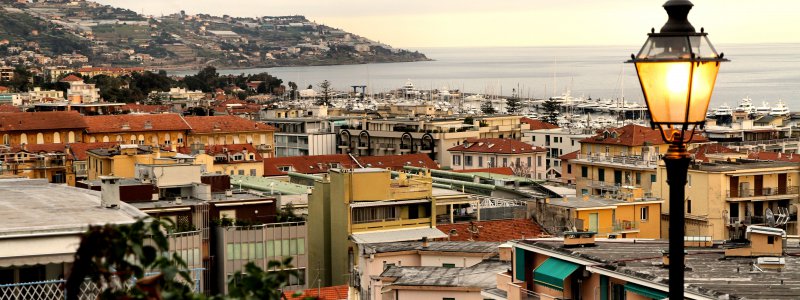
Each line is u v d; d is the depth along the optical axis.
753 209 143.62
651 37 19.89
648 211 136.12
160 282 17.44
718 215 141.88
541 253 69.00
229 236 119.06
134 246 17.22
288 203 143.25
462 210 139.38
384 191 129.12
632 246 69.25
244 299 17.97
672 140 20.08
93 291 32.59
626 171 179.75
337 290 100.88
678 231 20.28
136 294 17.14
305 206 145.38
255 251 119.75
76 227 37.44
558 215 131.00
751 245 62.44
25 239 36.53
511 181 170.88
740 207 142.88
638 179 177.88
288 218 127.50
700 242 69.62
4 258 35.91
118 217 41.84
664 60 19.47
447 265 104.94
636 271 60.34
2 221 40.06
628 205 134.62
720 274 57.62
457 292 87.06
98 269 17.00
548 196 155.50
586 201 134.00
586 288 64.81
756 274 57.59
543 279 66.56
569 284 65.75
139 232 17.42
